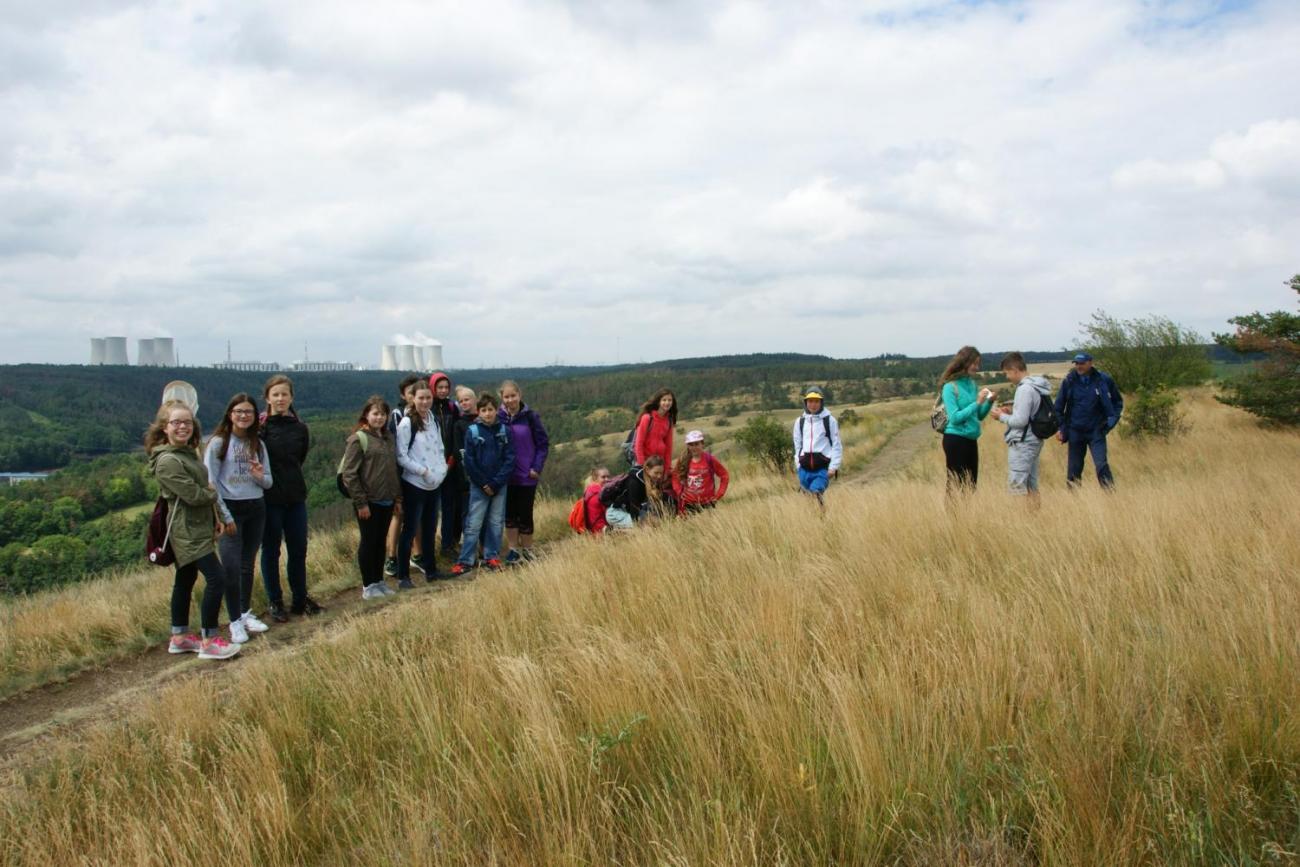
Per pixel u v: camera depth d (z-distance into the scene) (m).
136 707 4.46
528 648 4.28
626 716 3.10
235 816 2.83
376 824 2.73
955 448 7.88
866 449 23.67
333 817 2.95
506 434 7.94
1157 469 12.35
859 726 2.70
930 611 3.80
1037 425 7.42
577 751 2.90
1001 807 2.37
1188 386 20.31
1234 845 2.13
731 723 3.06
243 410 6.07
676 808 2.54
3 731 4.49
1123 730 2.62
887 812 2.36
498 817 2.65
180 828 2.78
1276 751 2.51
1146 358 19.70
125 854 2.71
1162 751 2.49
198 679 4.29
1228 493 7.09
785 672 3.29
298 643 5.67
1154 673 3.03
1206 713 2.82
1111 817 2.21
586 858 2.39
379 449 6.98
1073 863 2.04
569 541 9.08
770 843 2.31
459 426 8.77
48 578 17.78
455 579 7.75
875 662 3.31
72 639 6.03
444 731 3.34
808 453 8.14
